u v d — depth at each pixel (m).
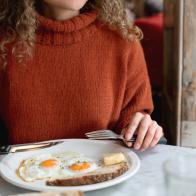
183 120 2.03
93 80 1.50
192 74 1.97
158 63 3.16
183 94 2.00
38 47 1.47
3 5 1.49
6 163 1.16
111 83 1.55
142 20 3.33
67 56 1.49
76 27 1.48
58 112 1.49
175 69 2.03
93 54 1.51
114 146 1.26
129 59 1.56
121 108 1.60
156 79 3.18
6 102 1.50
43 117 1.49
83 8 1.56
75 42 1.49
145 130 1.29
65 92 1.49
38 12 1.56
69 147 1.28
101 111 1.51
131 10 5.13
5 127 1.58
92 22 1.53
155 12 4.87
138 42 1.60
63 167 1.13
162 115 2.86
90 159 1.20
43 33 1.48
